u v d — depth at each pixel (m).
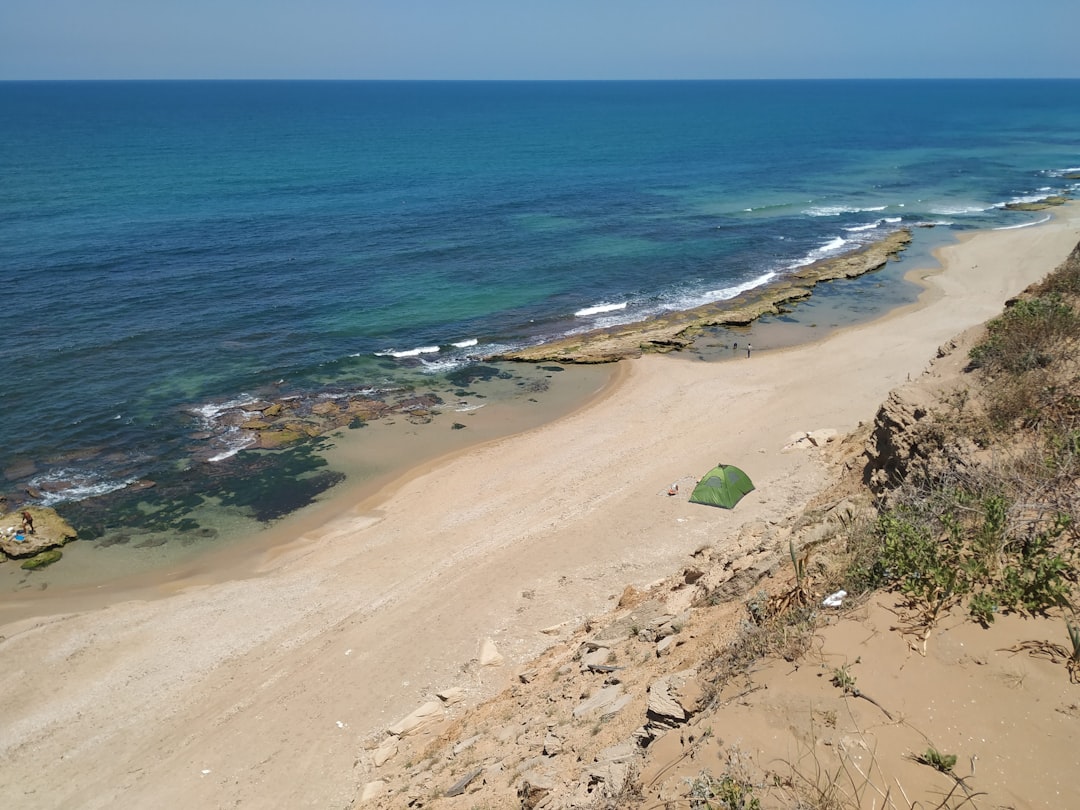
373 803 12.30
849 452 25.06
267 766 15.91
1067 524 6.67
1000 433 10.71
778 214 71.81
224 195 74.44
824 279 52.09
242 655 19.73
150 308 43.84
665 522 23.64
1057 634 5.63
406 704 17.27
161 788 15.71
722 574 13.37
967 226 66.06
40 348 37.81
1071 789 4.55
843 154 112.69
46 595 22.50
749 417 31.80
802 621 6.85
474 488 27.55
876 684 5.60
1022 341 13.26
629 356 40.00
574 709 10.46
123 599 22.30
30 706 18.34
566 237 62.31
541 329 43.91
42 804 15.67
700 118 184.88
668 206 74.88
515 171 94.50
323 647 19.72
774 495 24.30
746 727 5.65
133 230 59.12
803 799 4.83
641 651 11.55
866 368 36.34
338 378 37.03
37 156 98.50
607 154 112.06
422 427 32.69
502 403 34.97
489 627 19.62
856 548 8.14
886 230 65.31
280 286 48.56
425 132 145.38
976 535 6.96
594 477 27.61
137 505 26.75
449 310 46.19
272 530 25.61
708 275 53.50
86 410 32.50
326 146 118.62
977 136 137.50
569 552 22.70
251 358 38.41
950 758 4.84
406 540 24.58
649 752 6.60
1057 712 5.04
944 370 15.41
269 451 30.44
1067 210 70.00
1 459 28.73
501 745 11.17
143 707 18.17
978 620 5.92
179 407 33.28
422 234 61.88
